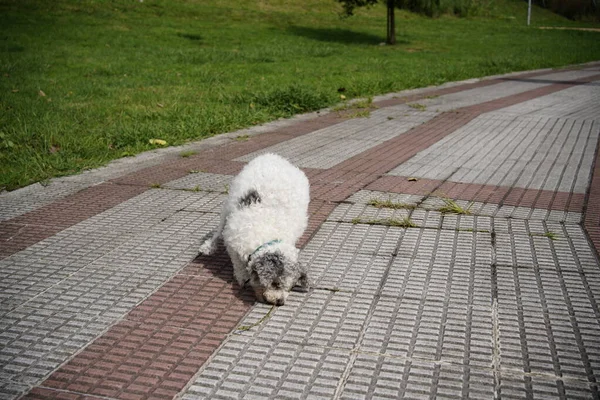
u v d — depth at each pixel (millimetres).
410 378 1470
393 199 2789
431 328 1689
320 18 16812
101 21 12641
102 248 2229
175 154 3697
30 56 8414
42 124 4258
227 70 8148
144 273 2029
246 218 1893
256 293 1832
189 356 1554
